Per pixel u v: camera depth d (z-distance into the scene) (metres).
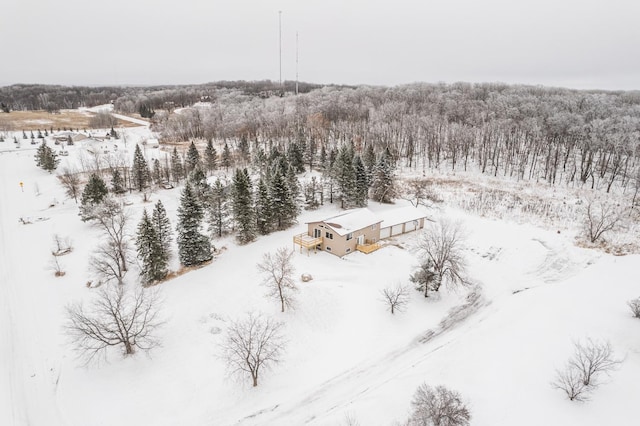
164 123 155.88
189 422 28.53
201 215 51.88
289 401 30.19
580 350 32.94
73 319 34.12
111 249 47.84
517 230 57.09
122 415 29.02
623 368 32.53
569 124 102.19
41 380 32.38
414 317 39.69
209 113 157.12
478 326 39.09
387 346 35.94
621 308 40.22
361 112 138.38
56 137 127.44
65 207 72.62
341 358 34.47
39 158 95.62
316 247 53.16
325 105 145.38
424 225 60.69
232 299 42.66
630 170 84.25
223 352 34.72
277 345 33.59
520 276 48.31
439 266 42.94
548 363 33.41
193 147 89.88
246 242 55.88
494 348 35.69
